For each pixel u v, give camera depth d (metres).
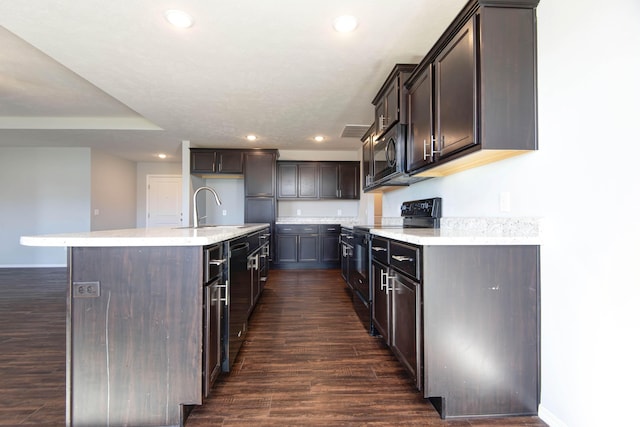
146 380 1.43
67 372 1.41
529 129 1.50
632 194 1.09
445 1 1.74
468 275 1.52
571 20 1.32
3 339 2.43
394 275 1.93
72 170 5.67
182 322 1.44
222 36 2.07
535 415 1.52
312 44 2.18
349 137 4.84
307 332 2.61
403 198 3.40
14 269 5.43
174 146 5.52
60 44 2.16
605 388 1.19
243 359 2.11
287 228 5.63
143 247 1.43
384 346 2.33
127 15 1.84
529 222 1.56
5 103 3.78
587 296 1.26
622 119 1.12
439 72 1.89
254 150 5.55
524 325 1.52
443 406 1.50
